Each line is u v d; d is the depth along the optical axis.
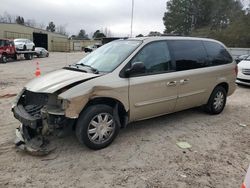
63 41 65.81
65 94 4.24
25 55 29.88
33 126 4.34
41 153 4.44
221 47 6.87
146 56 5.21
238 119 6.66
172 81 5.49
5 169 4.06
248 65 11.52
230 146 5.06
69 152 4.61
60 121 4.34
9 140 5.03
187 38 6.08
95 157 4.46
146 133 5.51
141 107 5.14
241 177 4.01
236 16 50.31
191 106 6.22
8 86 11.03
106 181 3.82
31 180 3.81
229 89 7.02
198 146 5.00
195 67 6.03
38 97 4.71
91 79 4.55
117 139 5.18
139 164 4.29
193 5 66.38
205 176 4.01
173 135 5.46
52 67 20.92
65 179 3.85
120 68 4.87
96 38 83.19
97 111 4.54
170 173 4.05
